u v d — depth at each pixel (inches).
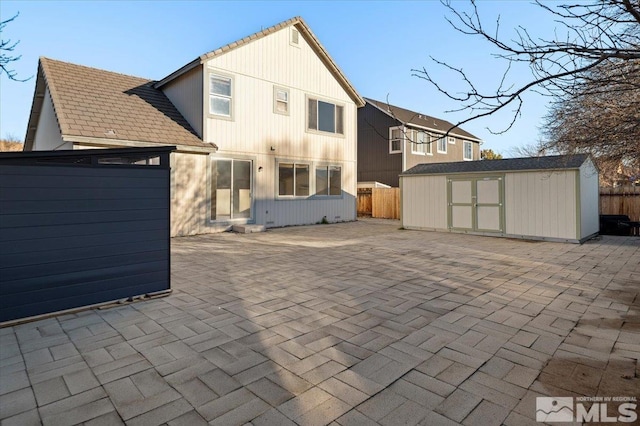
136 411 100.7
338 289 223.0
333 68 632.4
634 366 124.8
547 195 423.8
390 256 333.1
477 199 480.4
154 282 206.5
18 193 165.9
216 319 172.2
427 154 920.9
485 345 142.6
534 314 177.2
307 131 600.7
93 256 186.2
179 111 508.1
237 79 504.7
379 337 150.7
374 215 800.9
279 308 187.8
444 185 511.5
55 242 175.5
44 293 172.4
